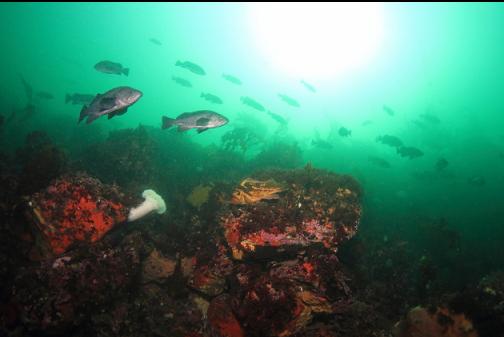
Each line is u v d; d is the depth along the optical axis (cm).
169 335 132
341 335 134
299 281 141
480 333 126
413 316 138
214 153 438
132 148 306
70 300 124
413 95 2200
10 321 118
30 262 143
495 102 1719
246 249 146
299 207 171
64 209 144
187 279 160
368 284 198
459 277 277
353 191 215
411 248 303
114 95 133
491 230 416
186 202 241
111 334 130
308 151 690
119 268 143
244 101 516
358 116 2258
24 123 472
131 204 166
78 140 452
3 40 2170
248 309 129
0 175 170
